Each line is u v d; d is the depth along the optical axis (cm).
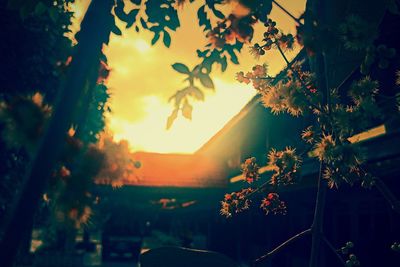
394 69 548
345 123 277
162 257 523
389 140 527
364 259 662
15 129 141
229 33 217
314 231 283
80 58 153
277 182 344
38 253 1259
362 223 684
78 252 1357
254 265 316
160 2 270
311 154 344
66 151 155
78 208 154
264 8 235
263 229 1238
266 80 373
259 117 1337
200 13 259
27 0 245
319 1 273
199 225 2208
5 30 759
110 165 160
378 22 489
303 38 202
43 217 727
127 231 2072
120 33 245
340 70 419
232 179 1662
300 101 298
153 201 2453
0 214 726
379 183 311
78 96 149
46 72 811
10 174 752
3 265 125
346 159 258
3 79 764
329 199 759
